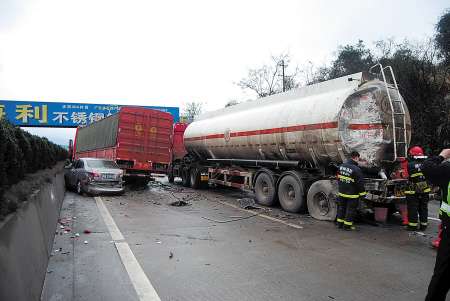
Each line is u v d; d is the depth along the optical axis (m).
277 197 11.07
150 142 16.14
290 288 4.52
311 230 7.94
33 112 33.22
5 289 2.86
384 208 8.74
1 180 4.56
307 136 9.73
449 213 3.62
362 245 6.71
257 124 11.86
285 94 11.59
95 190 13.27
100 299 4.11
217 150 14.62
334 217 8.82
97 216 9.05
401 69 19.89
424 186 8.17
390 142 8.73
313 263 5.54
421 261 5.73
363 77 9.12
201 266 5.30
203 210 10.48
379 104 8.72
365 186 8.41
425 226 8.25
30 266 3.90
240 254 5.96
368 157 8.66
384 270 5.27
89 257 5.62
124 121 15.61
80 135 25.22
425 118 18.75
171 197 13.37
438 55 21.56
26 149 7.20
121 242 6.53
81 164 14.47
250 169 13.12
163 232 7.43
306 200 9.89
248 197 13.81
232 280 4.76
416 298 4.27
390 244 6.83
